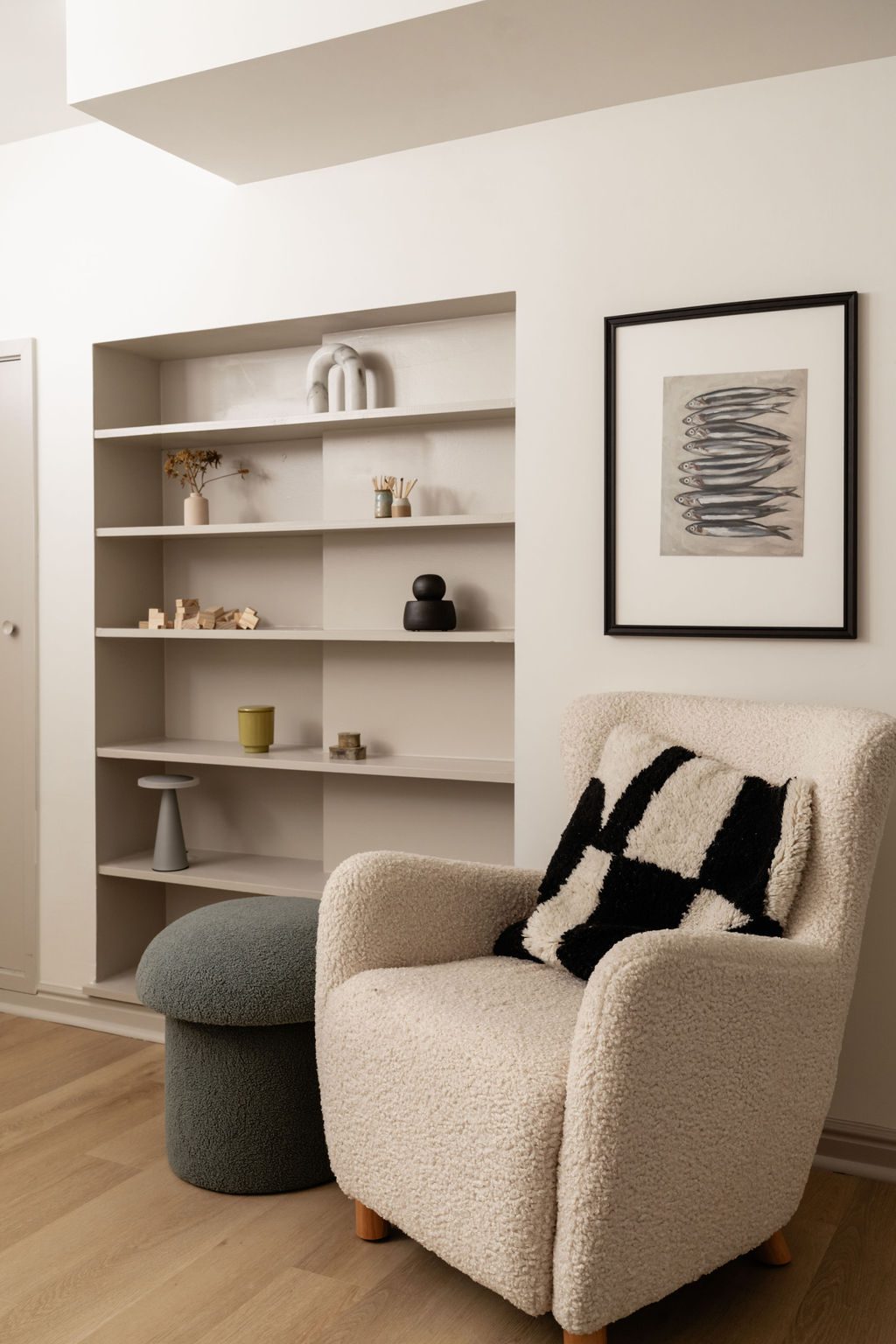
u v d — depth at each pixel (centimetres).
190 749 331
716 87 252
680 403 255
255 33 239
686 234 256
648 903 207
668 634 258
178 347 335
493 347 300
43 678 339
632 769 225
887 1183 240
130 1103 276
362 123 271
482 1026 181
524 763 276
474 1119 175
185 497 355
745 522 251
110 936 337
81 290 329
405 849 319
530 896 234
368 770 292
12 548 342
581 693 270
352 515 321
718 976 174
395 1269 204
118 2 253
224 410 346
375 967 210
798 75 245
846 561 241
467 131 276
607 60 240
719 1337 186
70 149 330
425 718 316
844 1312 193
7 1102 276
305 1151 233
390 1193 193
